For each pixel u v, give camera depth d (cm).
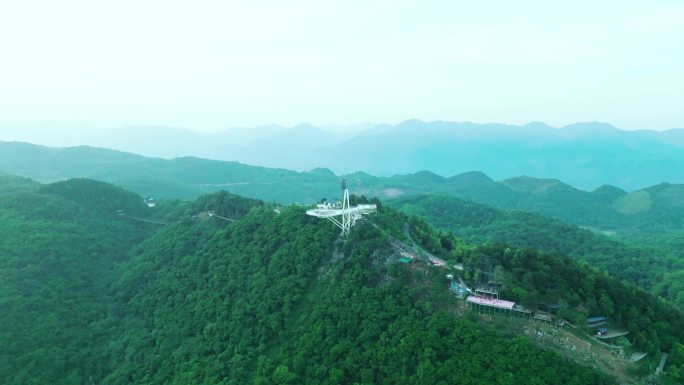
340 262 13375
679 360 10288
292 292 13188
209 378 11688
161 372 12756
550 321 10756
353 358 10588
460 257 13512
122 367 13488
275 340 12425
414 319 10806
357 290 12231
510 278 11506
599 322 11050
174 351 13312
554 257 12262
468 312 10756
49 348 13700
